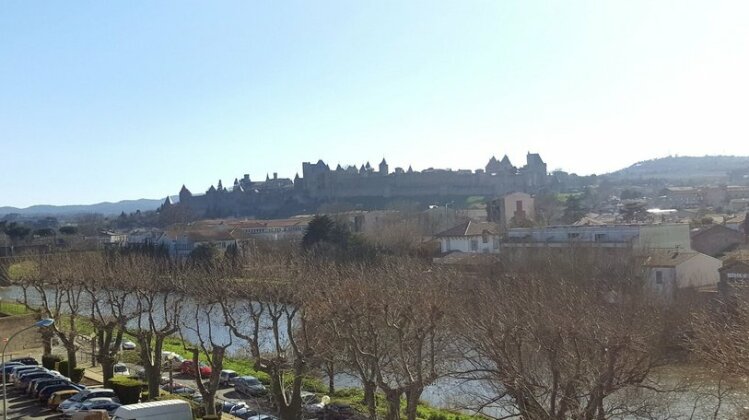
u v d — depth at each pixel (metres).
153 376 62.28
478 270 109.25
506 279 93.00
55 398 57.78
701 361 56.91
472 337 61.88
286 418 56.41
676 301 81.69
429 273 96.88
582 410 43.16
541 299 63.53
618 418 49.59
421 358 50.56
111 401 54.69
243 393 70.31
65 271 92.44
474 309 67.62
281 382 58.28
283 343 83.38
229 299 86.50
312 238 151.62
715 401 53.97
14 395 62.62
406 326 55.31
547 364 50.34
